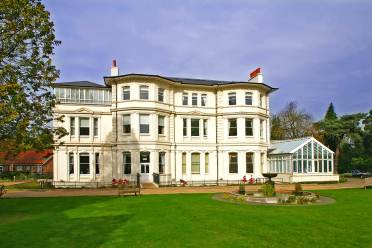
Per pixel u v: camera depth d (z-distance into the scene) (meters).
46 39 19.95
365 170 68.38
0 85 17.95
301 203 23.62
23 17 19.09
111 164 42.62
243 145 45.09
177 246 12.80
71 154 42.00
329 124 70.12
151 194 30.69
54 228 15.92
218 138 46.25
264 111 47.53
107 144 42.69
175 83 44.56
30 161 76.50
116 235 14.48
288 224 16.48
